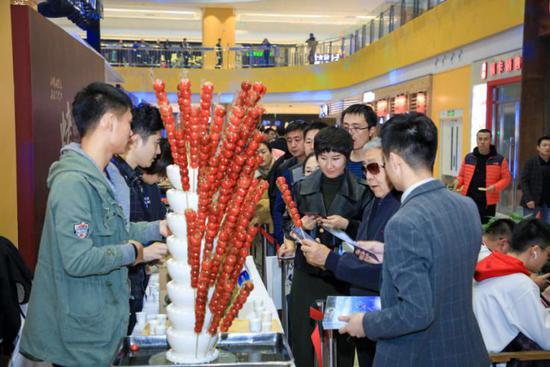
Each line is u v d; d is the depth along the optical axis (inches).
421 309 64.3
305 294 117.4
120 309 80.7
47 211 77.3
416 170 70.5
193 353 67.8
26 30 134.8
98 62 227.0
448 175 455.5
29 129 136.0
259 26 987.9
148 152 106.4
